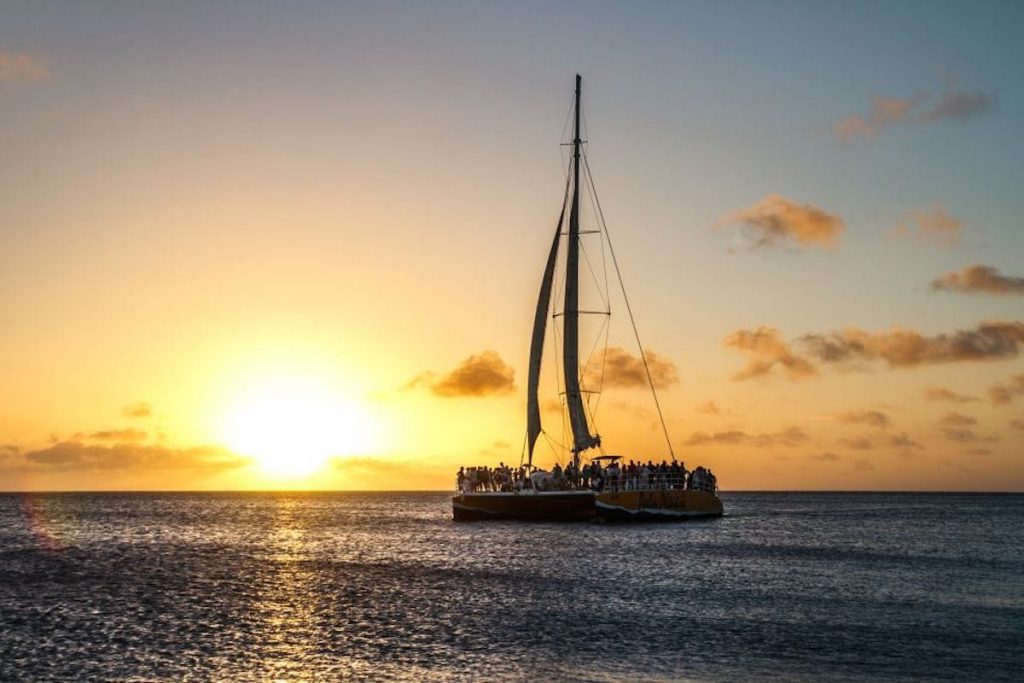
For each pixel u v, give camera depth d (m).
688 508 81.62
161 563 58.72
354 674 28.95
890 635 33.94
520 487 79.69
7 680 28.41
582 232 82.19
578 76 83.88
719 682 27.78
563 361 80.94
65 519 120.88
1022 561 57.72
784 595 42.84
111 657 31.09
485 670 29.34
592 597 42.31
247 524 105.19
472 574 50.38
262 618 37.81
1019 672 28.80
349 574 51.47
